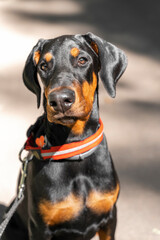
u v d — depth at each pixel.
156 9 12.48
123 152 5.80
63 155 3.28
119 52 3.47
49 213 3.29
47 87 3.17
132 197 4.81
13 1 12.73
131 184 5.07
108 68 3.37
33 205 3.33
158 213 4.52
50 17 11.61
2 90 7.69
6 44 9.62
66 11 12.20
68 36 3.34
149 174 5.27
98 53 3.42
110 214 3.45
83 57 3.25
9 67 8.55
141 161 5.57
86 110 3.12
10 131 6.36
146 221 4.39
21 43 9.70
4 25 10.76
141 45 10.08
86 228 3.40
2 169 5.39
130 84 8.16
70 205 3.28
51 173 3.30
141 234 4.18
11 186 5.06
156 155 5.72
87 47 3.35
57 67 3.17
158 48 9.95
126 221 4.39
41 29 10.64
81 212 3.32
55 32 10.48
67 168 3.31
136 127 6.53
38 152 3.32
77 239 3.45
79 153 3.29
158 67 8.96
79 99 3.03
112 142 6.07
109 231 3.52
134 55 9.51
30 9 12.13
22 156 5.67
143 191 4.93
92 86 3.30
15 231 3.83
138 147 5.93
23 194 3.57
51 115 2.98
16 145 5.97
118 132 6.36
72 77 3.11
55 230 3.37
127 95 7.68
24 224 3.72
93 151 3.33
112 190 3.39
